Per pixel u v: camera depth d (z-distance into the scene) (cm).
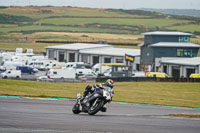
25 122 3625
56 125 3534
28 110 4812
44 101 6512
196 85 15838
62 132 3195
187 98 10475
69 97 7650
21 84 10094
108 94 4456
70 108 5544
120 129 3478
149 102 8250
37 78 18525
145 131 3438
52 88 10144
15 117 3953
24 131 3156
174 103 8500
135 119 4369
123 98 9006
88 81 17762
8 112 4403
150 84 15762
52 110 5081
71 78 19150
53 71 19388
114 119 4259
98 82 16662
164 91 12712
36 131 3178
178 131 3522
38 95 7450
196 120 4550
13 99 6431
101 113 5166
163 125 3903
